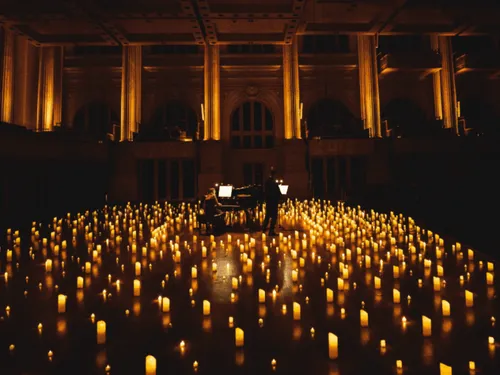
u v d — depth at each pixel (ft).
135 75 82.89
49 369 9.58
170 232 33.35
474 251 23.81
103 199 67.21
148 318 13.04
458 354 10.23
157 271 19.67
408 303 14.46
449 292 15.76
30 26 31.07
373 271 19.35
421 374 9.20
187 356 10.21
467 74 89.15
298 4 26.68
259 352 10.43
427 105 87.71
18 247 26.32
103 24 30.30
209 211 32.68
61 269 20.21
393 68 81.51
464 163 70.59
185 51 86.07
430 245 25.86
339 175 72.64
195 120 86.63
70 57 84.79
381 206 49.83
